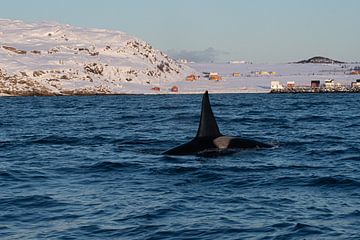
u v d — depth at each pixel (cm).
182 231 1764
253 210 2000
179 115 8488
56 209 2072
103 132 5378
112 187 2458
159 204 2105
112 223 1867
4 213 2027
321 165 2952
